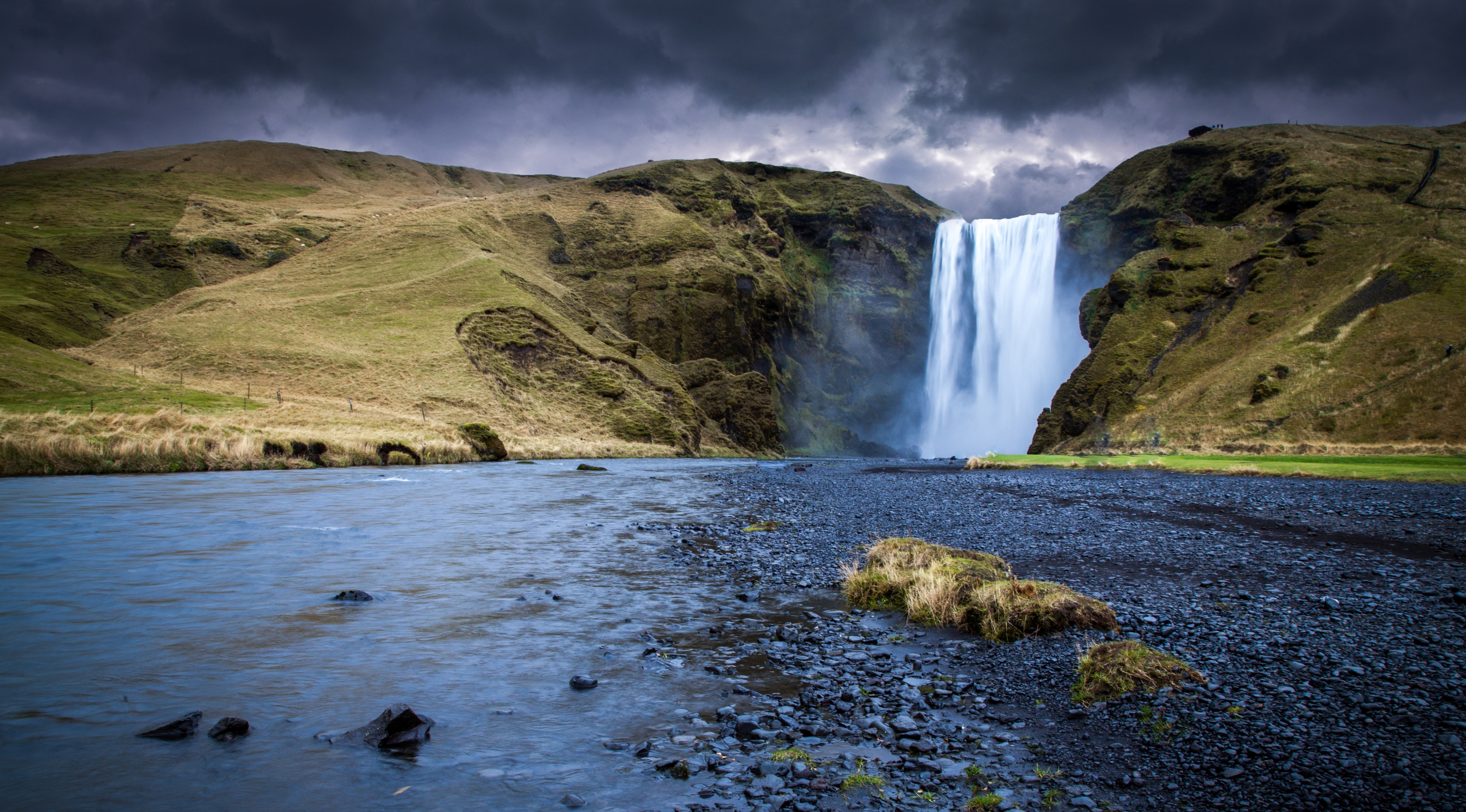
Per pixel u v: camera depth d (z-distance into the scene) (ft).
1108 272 485.97
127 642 26.40
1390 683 23.20
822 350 585.63
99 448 114.73
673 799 15.79
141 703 20.54
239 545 48.75
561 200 561.84
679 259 499.51
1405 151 404.98
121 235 440.86
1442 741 18.56
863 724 20.66
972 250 599.57
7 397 154.10
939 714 21.52
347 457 149.79
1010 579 34.96
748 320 506.07
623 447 278.05
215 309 287.28
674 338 452.35
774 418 431.43
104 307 351.25
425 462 168.66
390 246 387.96
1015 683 24.34
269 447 138.51
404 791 15.74
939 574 34.91
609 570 43.37
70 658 24.39
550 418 279.08
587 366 324.39
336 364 242.78
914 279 629.51
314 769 16.67
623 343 403.13
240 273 438.40
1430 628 29.99
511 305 325.83
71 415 127.85
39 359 194.80
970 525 65.21
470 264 358.64
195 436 130.62
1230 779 16.78
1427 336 230.48
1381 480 121.39
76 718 19.24
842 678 24.73
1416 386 211.82
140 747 17.57
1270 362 261.24
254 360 235.61
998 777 17.20
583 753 18.12
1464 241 277.44
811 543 55.06
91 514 62.90
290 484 100.32
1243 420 241.96
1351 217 335.06
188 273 420.36
